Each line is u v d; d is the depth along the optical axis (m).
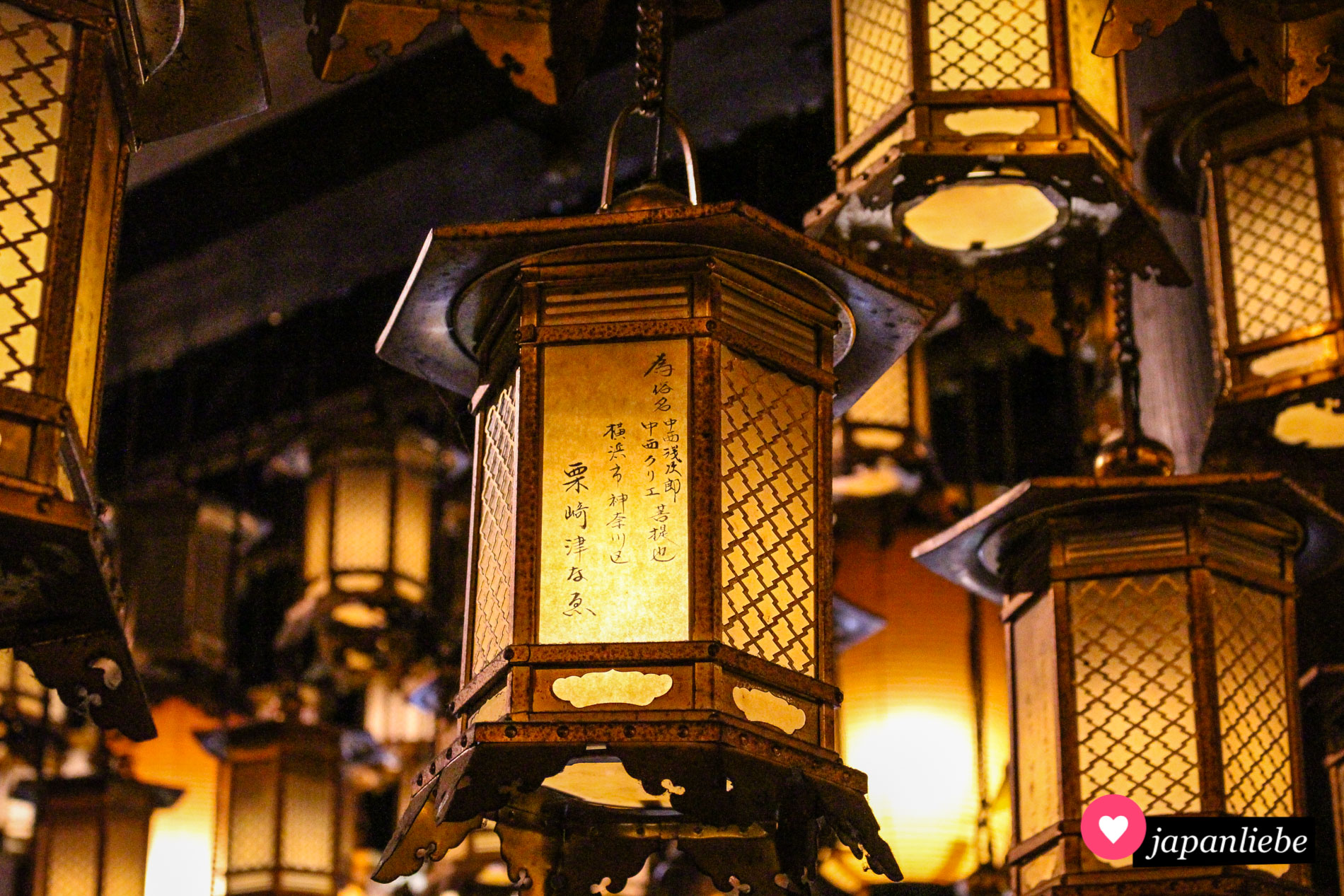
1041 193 2.96
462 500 5.73
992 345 5.84
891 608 4.55
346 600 4.97
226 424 6.41
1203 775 2.79
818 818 2.28
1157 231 3.03
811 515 2.28
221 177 5.52
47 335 1.98
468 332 2.44
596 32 2.62
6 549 1.97
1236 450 3.54
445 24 4.97
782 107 4.94
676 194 2.42
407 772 5.43
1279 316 3.44
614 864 2.46
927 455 4.83
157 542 5.48
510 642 2.13
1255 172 3.53
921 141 2.83
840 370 2.55
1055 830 2.85
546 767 2.04
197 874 5.15
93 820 4.55
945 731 4.19
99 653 2.18
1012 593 3.10
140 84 2.31
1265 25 2.60
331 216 5.62
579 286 2.26
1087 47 2.94
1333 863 3.60
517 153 5.32
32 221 2.02
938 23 2.89
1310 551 3.02
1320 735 3.68
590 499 2.17
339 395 6.13
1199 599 2.86
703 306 2.23
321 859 4.83
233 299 5.97
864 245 3.10
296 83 4.91
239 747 4.89
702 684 2.07
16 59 2.07
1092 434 4.55
